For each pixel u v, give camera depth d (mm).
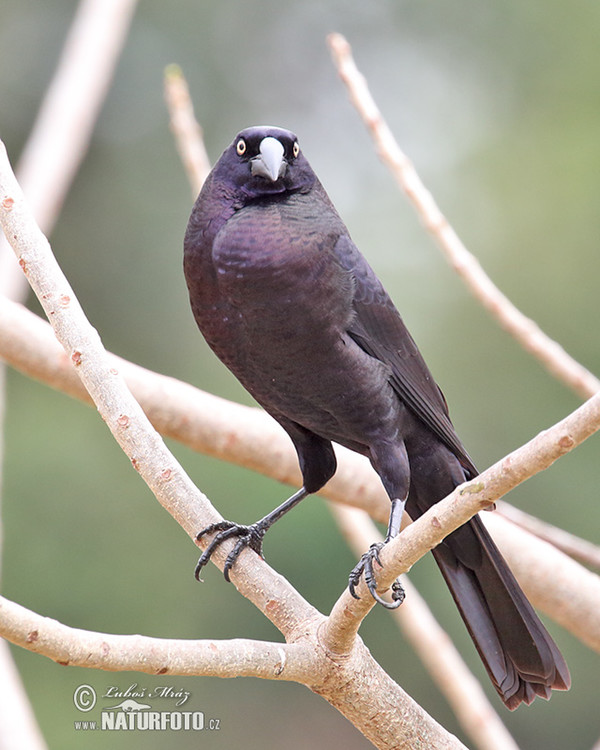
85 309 15672
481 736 6457
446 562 6207
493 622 6074
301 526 13086
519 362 14883
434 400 6492
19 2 16406
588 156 15828
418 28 17125
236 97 16828
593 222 15500
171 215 16031
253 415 6582
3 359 6305
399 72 17000
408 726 4809
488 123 16484
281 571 13070
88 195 15969
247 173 6051
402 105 16797
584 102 16234
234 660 4324
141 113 16266
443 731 4887
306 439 6441
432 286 15289
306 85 16984
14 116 16219
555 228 15562
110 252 15859
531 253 15477
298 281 5863
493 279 15414
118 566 13797
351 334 6133
